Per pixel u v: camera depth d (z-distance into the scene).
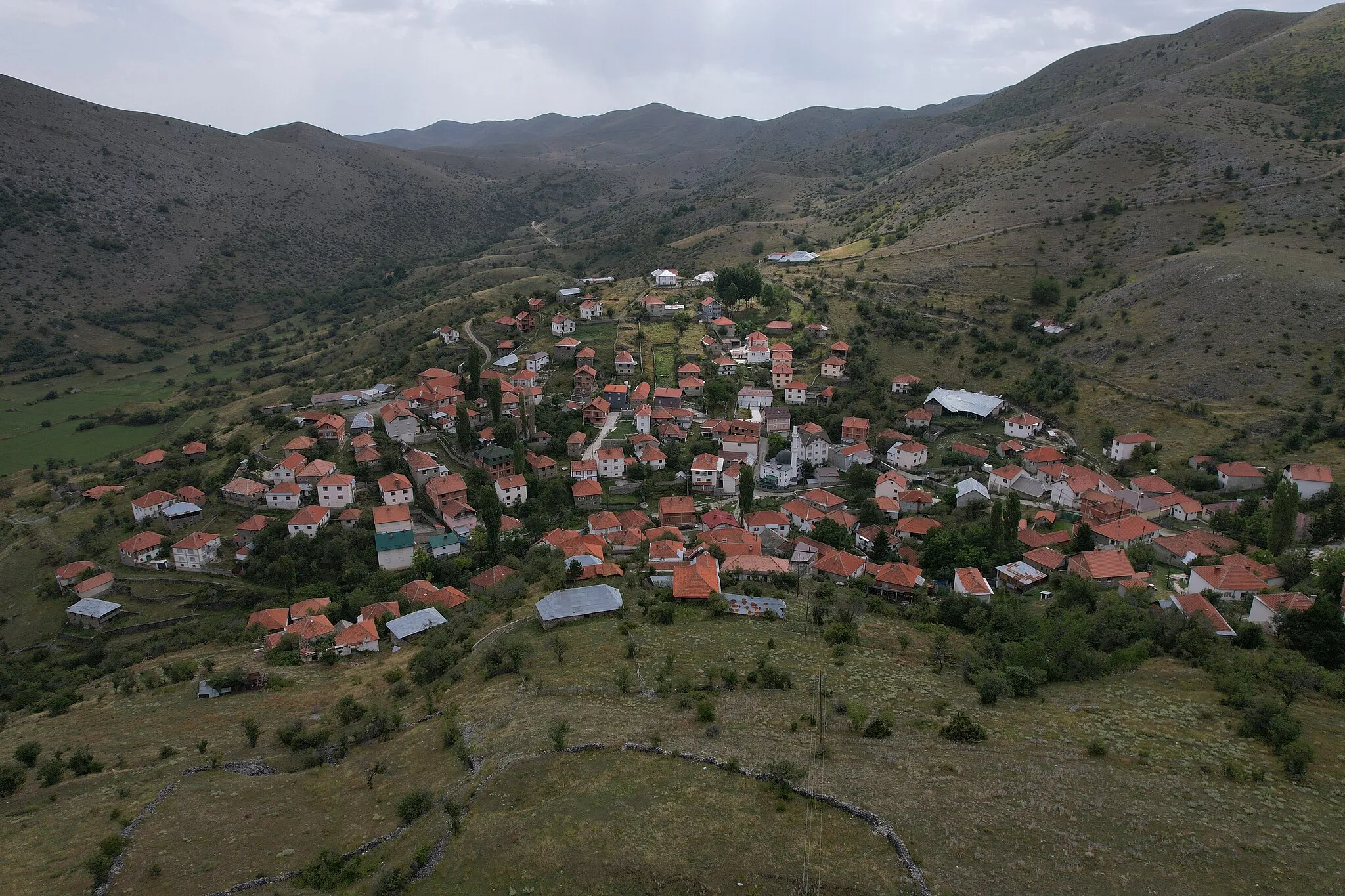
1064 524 134.38
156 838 55.12
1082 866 41.56
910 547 125.62
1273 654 73.00
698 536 126.50
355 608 115.31
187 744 74.94
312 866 49.44
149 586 129.38
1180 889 39.88
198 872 50.91
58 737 79.00
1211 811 46.34
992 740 56.72
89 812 60.62
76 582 130.00
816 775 51.09
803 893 40.22
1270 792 48.28
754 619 88.75
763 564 108.94
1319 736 55.50
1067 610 89.69
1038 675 69.31
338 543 133.62
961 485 147.50
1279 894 39.34
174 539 137.88
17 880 51.72
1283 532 109.31
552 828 47.06
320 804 59.09
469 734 63.06
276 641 104.88
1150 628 79.75
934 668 73.81
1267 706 55.81
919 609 95.19
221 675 90.00
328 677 91.75
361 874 48.31
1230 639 80.00
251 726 72.19
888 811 46.69
